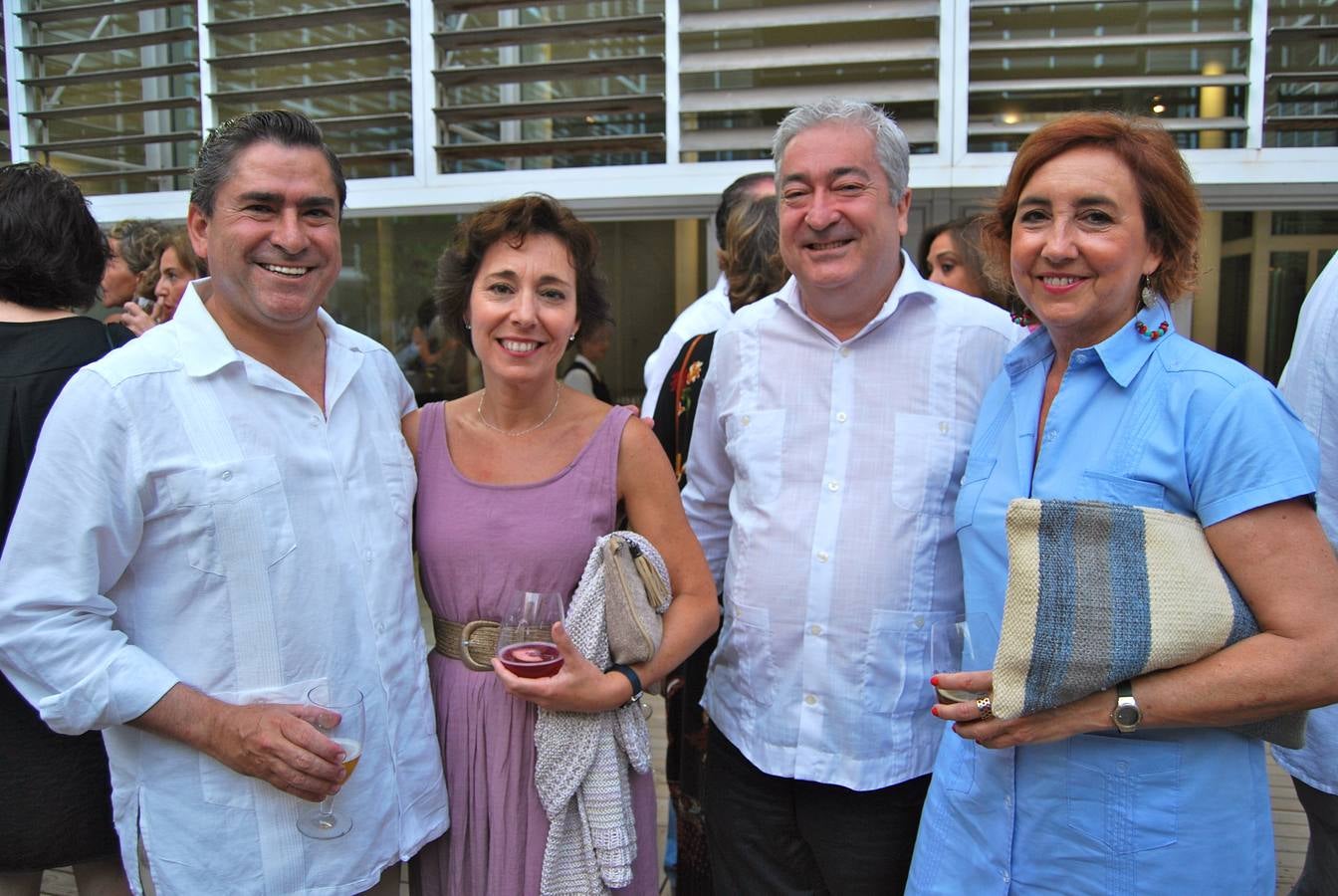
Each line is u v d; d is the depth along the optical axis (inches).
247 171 52.2
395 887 59.4
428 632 153.7
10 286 67.1
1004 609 47.1
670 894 107.9
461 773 60.7
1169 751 47.1
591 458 62.2
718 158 149.0
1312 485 43.6
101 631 50.1
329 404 57.4
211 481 51.3
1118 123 49.6
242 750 50.1
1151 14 134.8
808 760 65.6
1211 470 45.3
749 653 68.0
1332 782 66.1
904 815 65.5
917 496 64.7
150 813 52.6
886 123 64.4
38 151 166.9
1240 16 133.1
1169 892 47.1
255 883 52.4
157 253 130.1
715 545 78.0
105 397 49.9
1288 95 134.6
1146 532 44.9
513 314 59.7
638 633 58.0
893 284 68.1
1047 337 55.9
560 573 60.9
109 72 161.8
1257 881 47.6
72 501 49.3
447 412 66.4
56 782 63.4
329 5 159.2
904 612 64.2
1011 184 53.4
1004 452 54.9
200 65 158.9
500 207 61.4
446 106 153.9
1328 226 138.9
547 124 152.6
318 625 53.7
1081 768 48.9
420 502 63.5
